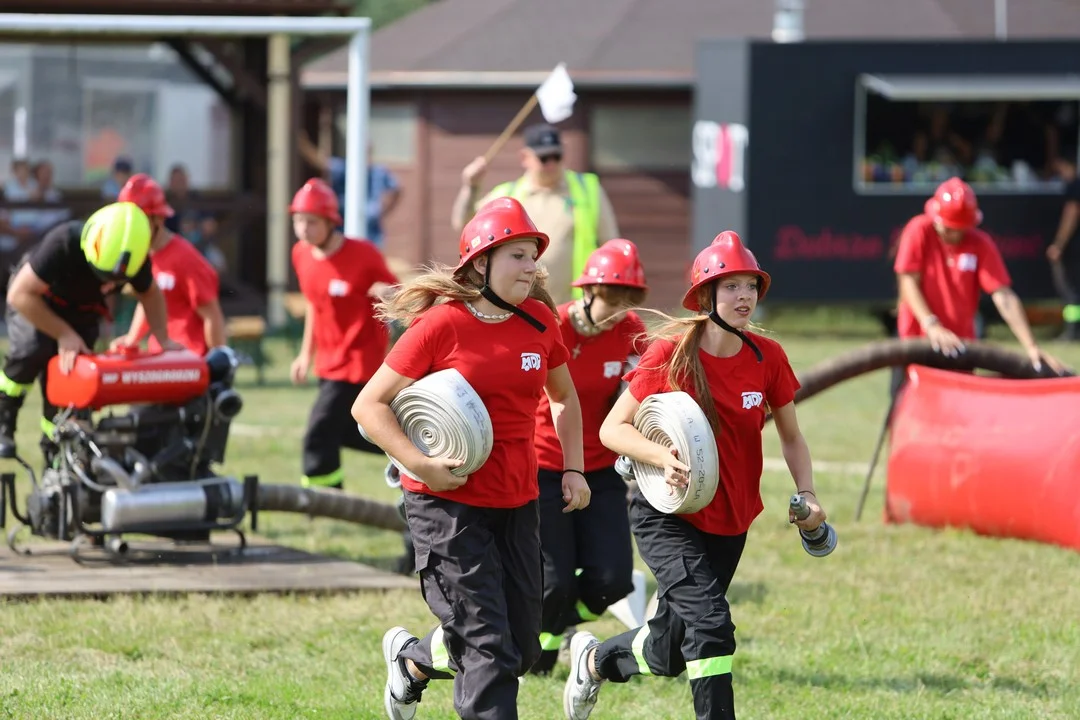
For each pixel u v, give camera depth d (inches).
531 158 1336.1
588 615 887.1
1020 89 3117.6
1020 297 3216.0
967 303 1444.4
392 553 1272.1
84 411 1130.0
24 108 3166.8
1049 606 1094.4
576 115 3700.8
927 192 3169.3
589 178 1355.8
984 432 1348.4
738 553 764.0
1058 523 1284.4
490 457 693.3
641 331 888.3
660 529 746.2
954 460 1357.0
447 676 741.9
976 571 1206.9
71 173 3203.7
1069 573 1198.9
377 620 1010.7
